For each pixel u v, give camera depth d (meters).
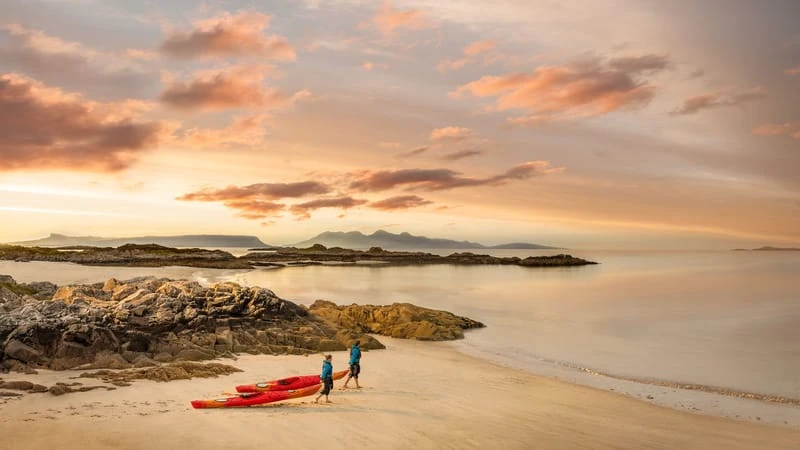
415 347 36.12
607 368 30.69
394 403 20.02
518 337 41.47
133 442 13.30
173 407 17.28
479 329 45.34
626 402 23.17
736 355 35.03
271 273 127.19
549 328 46.56
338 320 42.75
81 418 15.30
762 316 55.50
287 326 34.69
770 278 121.62
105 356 23.83
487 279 117.69
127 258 130.00
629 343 39.25
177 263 136.75
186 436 14.02
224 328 31.06
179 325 29.19
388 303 65.56
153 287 36.59
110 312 27.80
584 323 49.97
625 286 97.38
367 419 17.06
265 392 19.50
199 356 26.66
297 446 13.73
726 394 25.25
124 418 15.53
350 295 75.25
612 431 18.20
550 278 122.56
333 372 25.67
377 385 23.67
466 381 25.59
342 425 16.08
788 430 19.84
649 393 25.14
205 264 136.75
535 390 24.48
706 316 55.56
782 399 24.48
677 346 38.22
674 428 19.36
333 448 13.79
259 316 34.19
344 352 31.95
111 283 37.47
